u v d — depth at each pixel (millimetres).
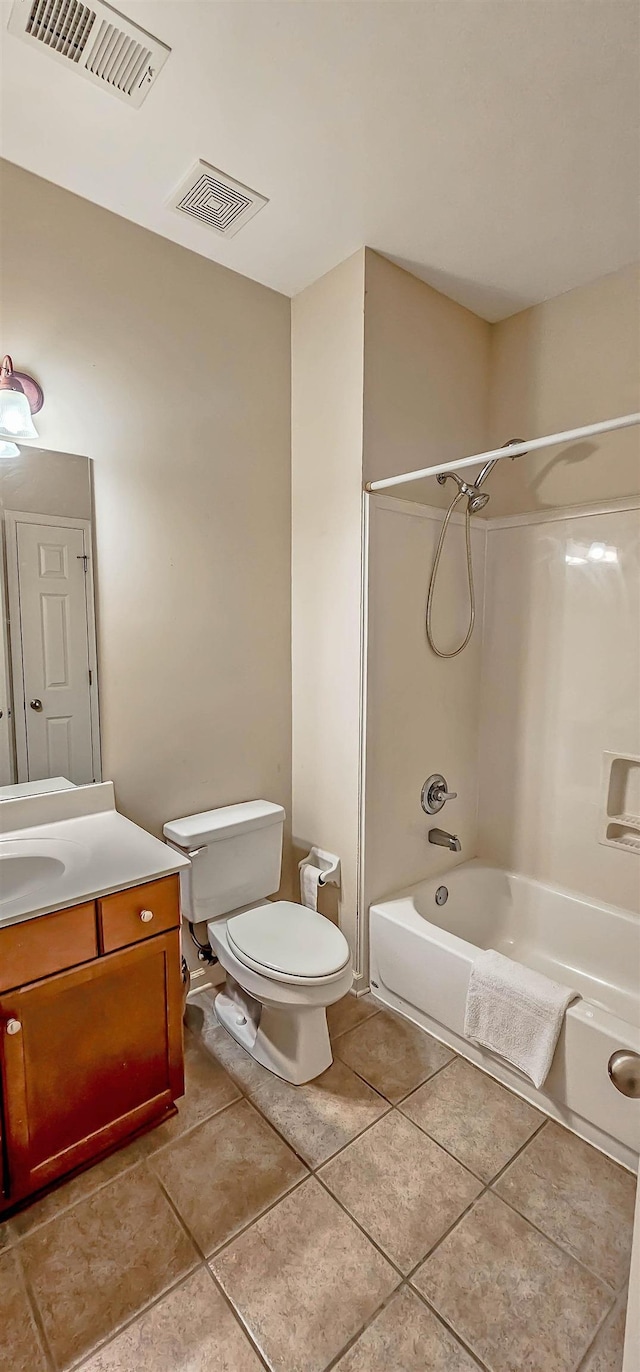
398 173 1605
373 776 2076
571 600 2166
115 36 1229
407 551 2117
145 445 1862
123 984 1393
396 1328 1096
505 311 2322
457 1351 1062
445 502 2279
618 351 2047
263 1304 1135
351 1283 1171
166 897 1446
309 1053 1704
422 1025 1949
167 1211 1315
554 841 2258
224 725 2146
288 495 2277
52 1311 1123
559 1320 1108
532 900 2270
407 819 2221
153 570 1912
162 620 1948
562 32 1232
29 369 1614
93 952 1326
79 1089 1345
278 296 2186
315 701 2236
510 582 2373
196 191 1668
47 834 1637
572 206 1730
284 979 1584
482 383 2406
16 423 1499
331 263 2006
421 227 1821
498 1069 1717
